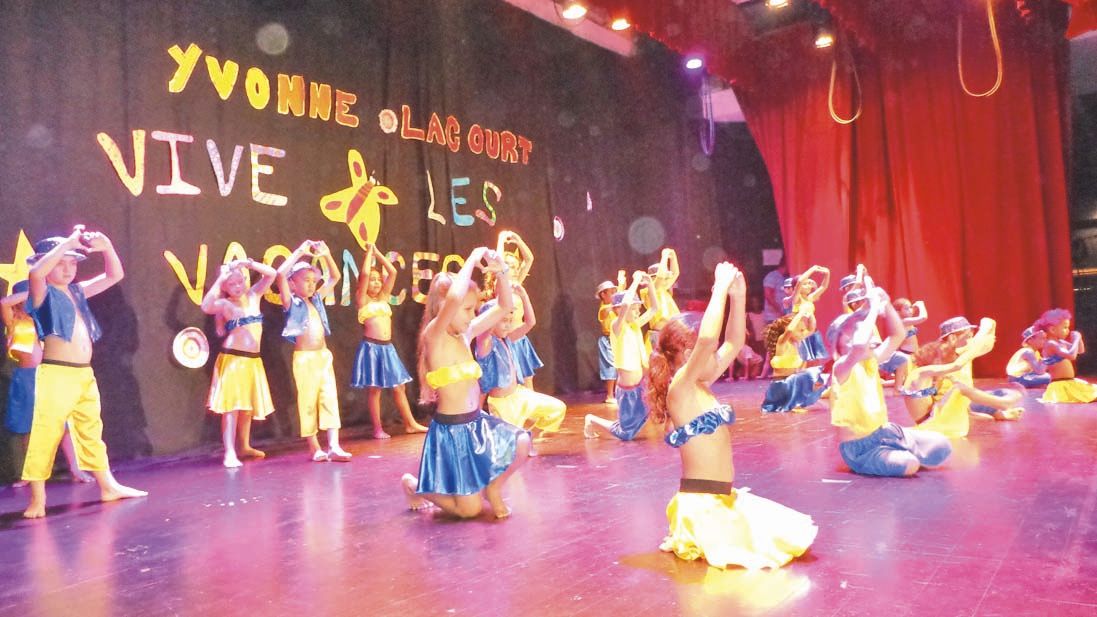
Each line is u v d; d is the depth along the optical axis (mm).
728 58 10836
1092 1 7285
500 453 3615
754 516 2861
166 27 6594
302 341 6047
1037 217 9938
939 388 5648
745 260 14250
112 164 6184
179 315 6488
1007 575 2535
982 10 10070
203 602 2646
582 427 7047
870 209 11148
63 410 4344
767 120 11977
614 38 11414
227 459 5766
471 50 9414
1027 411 6699
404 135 8516
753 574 2656
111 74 6230
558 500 4051
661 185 12328
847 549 2904
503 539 3305
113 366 6070
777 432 6156
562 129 10703
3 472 5434
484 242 9344
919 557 2768
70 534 3754
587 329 10844
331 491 4629
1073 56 11039
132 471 5691
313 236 7566
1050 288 9961
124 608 2621
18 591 2842
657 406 2986
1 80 5641
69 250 4504
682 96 12859
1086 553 2742
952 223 10344
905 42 10609
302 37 7625
